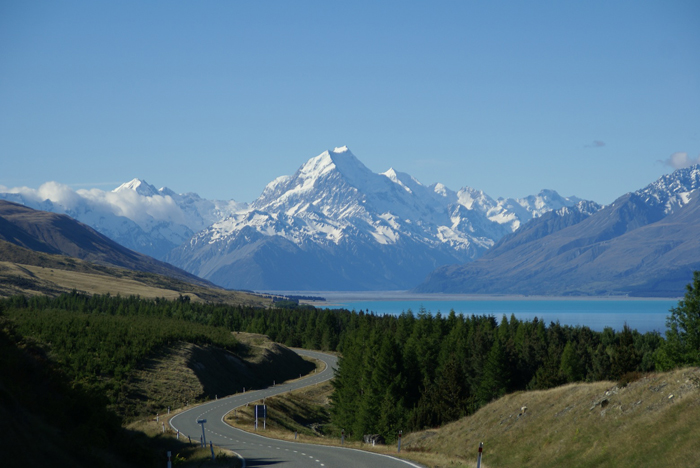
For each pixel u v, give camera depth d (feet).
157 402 289.12
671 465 92.73
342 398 292.81
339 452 146.30
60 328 339.98
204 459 134.00
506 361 276.62
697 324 201.16
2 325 138.92
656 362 214.48
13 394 102.73
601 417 129.39
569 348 291.99
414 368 300.20
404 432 242.99
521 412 173.78
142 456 122.11
